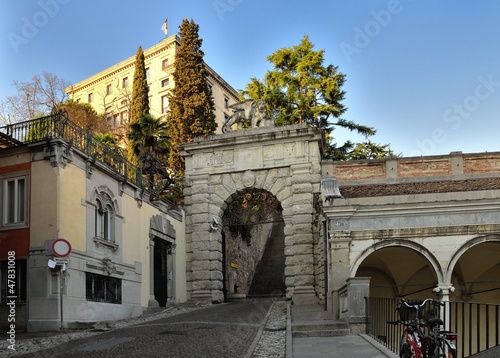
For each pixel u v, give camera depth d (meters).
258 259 45.16
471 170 27.16
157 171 35.41
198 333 15.67
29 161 20.30
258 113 32.06
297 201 29.81
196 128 39.12
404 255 23.34
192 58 40.78
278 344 13.69
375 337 14.19
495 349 7.71
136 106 43.06
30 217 19.86
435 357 9.08
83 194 21.20
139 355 11.98
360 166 28.45
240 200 32.69
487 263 22.91
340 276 19.06
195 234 31.45
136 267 25.06
